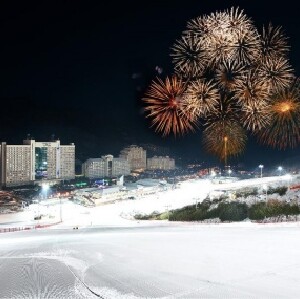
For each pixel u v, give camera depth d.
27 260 9.41
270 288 6.97
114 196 114.50
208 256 9.70
